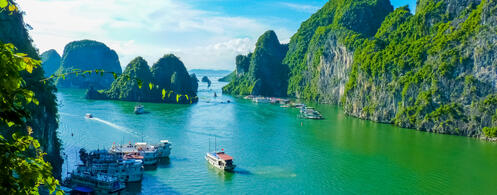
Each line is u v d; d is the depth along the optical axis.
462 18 164.75
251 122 157.50
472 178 86.06
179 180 79.44
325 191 75.81
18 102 12.45
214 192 73.12
